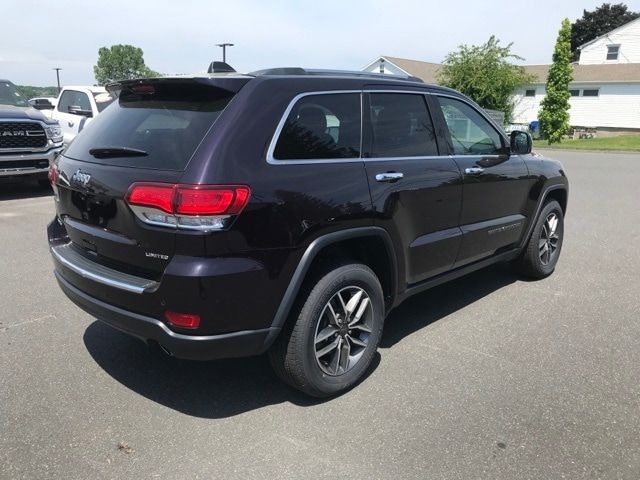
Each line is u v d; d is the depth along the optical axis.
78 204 3.36
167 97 3.33
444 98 4.35
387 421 3.17
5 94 11.04
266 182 2.93
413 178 3.77
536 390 3.51
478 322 4.63
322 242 3.15
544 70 40.50
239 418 3.19
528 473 2.73
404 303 5.10
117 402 3.34
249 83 3.10
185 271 2.74
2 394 3.39
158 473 2.71
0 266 5.92
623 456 2.87
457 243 4.30
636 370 3.79
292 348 3.18
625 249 7.11
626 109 36.78
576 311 4.89
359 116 3.57
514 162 4.98
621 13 58.47
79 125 12.65
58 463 2.77
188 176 2.78
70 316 4.61
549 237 5.76
